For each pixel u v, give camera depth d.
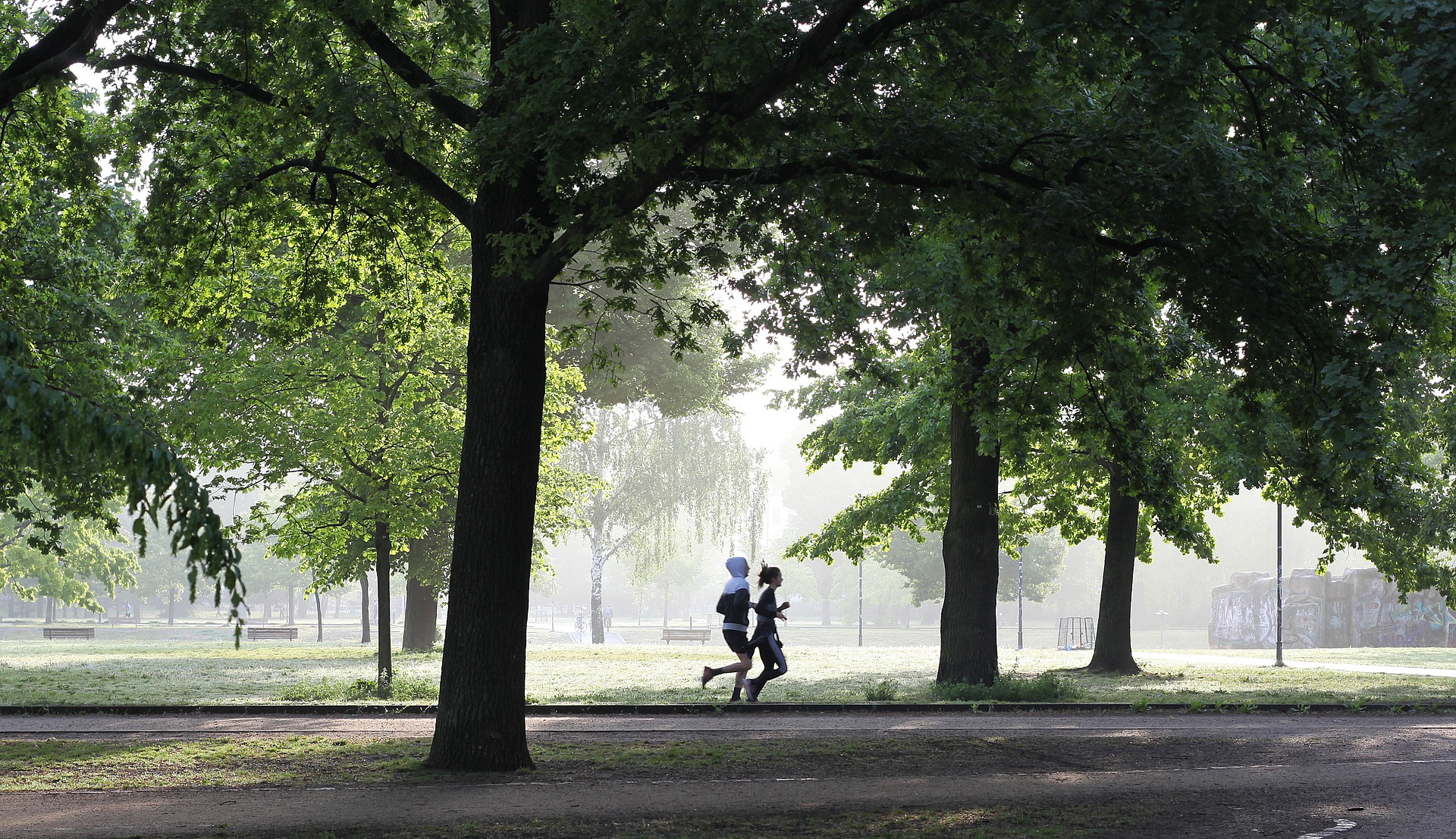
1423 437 24.72
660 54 10.70
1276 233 12.19
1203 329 12.88
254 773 10.74
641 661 33.34
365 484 21.81
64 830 8.06
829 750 12.59
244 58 13.76
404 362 22.70
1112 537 29.06
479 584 11.13
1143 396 16.28
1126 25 9.81
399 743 12.78
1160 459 21.30
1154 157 11.99
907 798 9.68
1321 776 11.07
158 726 14.45
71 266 22.34
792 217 13.98
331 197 15.30
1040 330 15.97
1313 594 66.25
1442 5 8.94
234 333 26.16
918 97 12.65
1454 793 10.15
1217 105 12.30
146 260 17.62
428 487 22.48
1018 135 12.96
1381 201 11.47
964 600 21.70
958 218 13.98
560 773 10.87
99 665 30.36
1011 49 11.74
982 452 19.78
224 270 17.36
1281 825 8.59
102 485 21.86
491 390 11.30
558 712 16.41
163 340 24.34
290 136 14.21
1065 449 26.23
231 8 12.77
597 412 60.44
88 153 16.11
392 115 11.98
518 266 10.70
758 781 10.52
